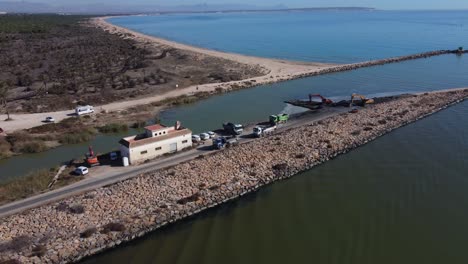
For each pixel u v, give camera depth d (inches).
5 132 2886.3
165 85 4352.9
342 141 2568.9
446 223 1679.4
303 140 2588.6
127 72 5034.5
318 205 1851.6
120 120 3228.3
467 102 3575.3
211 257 1515.7
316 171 2210.9
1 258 1440.7
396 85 4443.9
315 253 1519.4
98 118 3257.9
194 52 6776.6
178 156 2365.9
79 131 2906.0
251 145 2509.8
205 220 1748.3
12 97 3902.6
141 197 1855.3
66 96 3890.3
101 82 4451.3
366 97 3902.6
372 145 2566.4
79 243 1537.9
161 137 2375.7
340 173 2177.7
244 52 7440.9
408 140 2630.4
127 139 2368.4
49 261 1451.8
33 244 1523.1
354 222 1707.7
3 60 5782.5
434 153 2395.4
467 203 1825.8
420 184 2016.5
